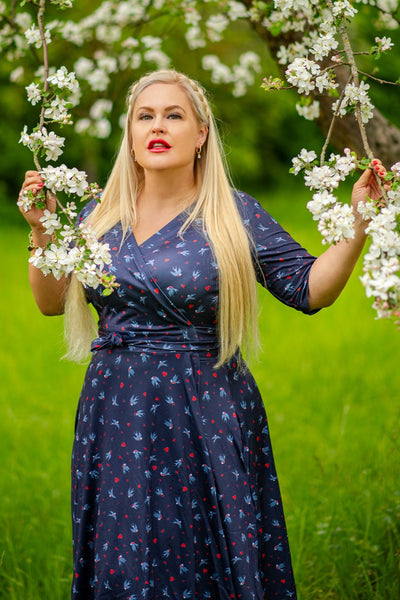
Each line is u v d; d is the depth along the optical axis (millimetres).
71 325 2830
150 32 4844
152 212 2713
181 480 2504
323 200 2166
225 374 2609
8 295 9664
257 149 19031
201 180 2758
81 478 2629
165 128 2637
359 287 9273
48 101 2480
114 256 2619
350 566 3426
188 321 2557
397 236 2000
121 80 4453
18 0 4441
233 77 4855
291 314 8531
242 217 2693
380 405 5551
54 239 2406
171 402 2523
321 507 3881
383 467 4051
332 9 2482
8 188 17219
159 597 2508
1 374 6668
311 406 5594
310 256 2652
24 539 3740
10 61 4129
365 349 7066
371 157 2277
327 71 2543
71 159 15078
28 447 5035
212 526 2502
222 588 2486
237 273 2574
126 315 2592
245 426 2613
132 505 2492
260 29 3668
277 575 2736
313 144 19141
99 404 2598
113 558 2496
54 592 3336
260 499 2736
